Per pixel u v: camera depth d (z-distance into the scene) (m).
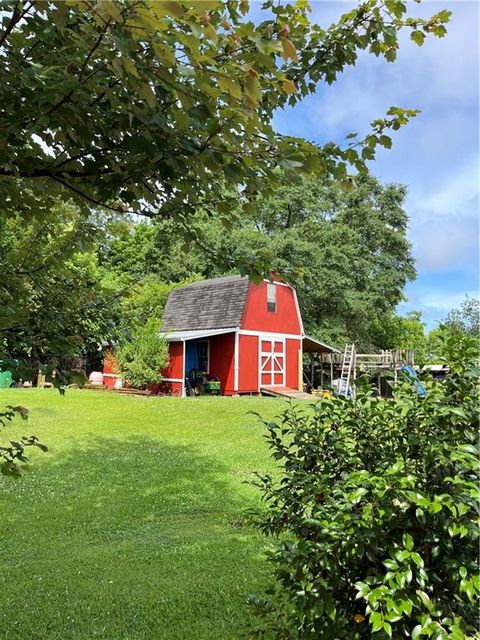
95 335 2.88
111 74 1.57
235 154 1.65
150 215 2.37
